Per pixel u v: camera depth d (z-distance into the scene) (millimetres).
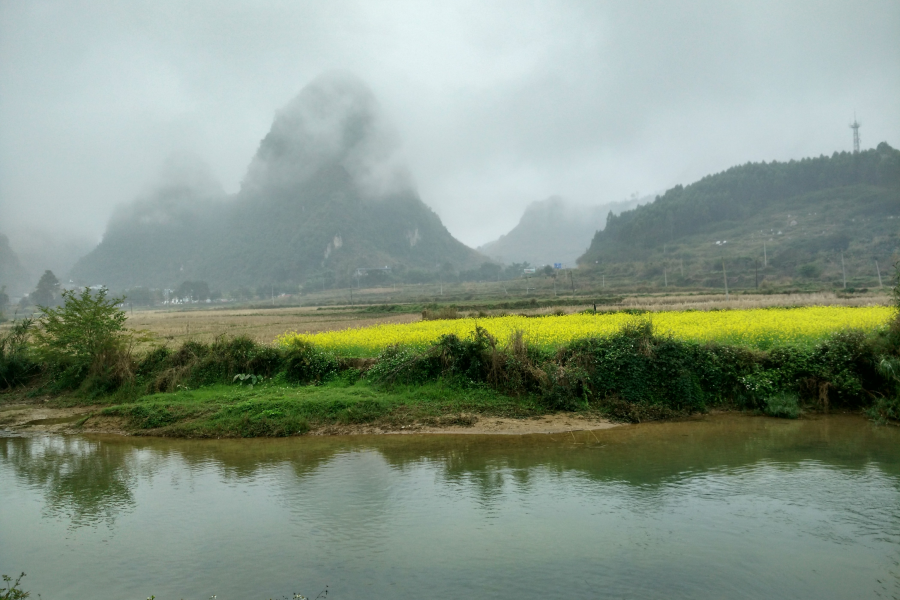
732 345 15555
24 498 9289
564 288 144000
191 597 6168
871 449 10797
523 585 6227
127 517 8438
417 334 21938
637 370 14570
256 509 8594
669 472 9727
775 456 10469
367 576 6512
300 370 17094
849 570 6406
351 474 10086
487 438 12414
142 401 15750
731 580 6238
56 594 6320
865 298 46281
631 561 6703
